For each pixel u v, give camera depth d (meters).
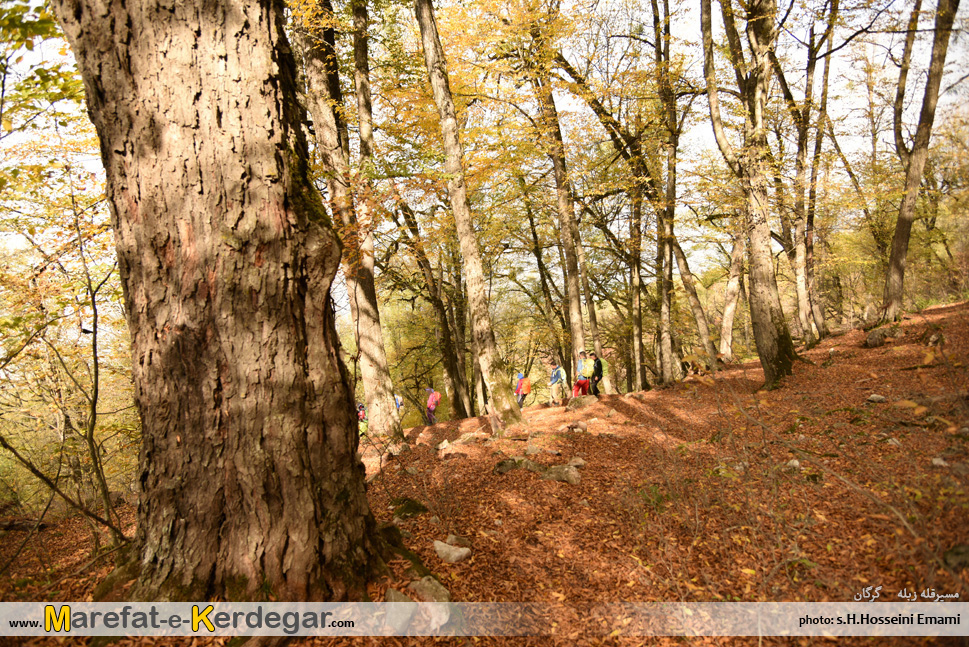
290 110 3.66
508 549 4.55
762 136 10.95
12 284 5.60
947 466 4.27
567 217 15.16
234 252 3.24
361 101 10.91
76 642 3.00
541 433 9.11
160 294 3.23
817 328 16.97
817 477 5.00
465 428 11.58
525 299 25.91
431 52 9.93
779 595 3.54
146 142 3.21
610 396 12.70
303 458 3.40
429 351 23.67
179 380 3.25
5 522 6.57
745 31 11.97
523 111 13.87
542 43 12.86
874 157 16.39
